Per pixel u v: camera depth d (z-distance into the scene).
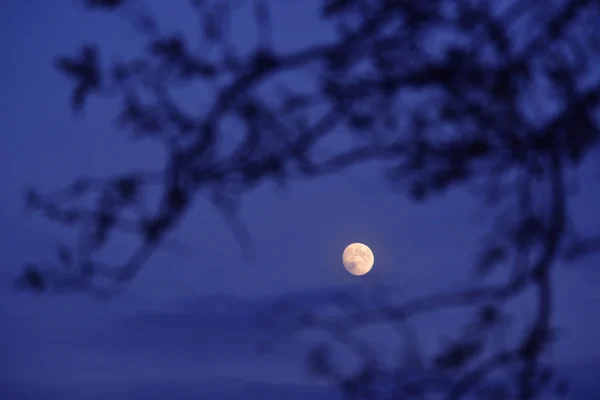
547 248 11.21
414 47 11.12
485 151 11.34
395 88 10.92
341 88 10.72
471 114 11.35
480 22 11.09
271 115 10.32
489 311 11.45
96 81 9.38
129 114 9.56
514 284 11.34
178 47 9.66
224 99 9.87
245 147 10.08
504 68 10.99
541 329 11.00
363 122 11.05
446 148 11.38
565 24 11.07
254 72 9.98
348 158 10.72
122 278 9.25
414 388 11.26
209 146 9.70
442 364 11.37
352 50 10.70
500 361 10.90
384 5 10.85
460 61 10.94
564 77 10.86
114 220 9.34
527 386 11.01
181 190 9.54
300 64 10.37
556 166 11.21
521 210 11.62
